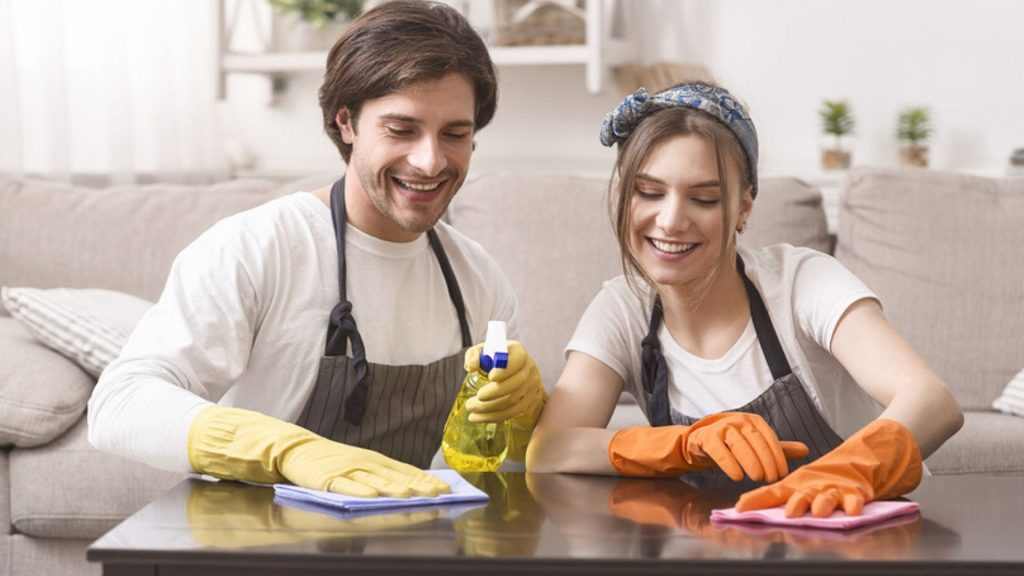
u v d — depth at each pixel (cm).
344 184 174
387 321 171
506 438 160
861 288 163
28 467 223
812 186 288
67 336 238
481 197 284
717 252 158
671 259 157
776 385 166
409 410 170
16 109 330
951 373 264
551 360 266
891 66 343
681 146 154
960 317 266
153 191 290
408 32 155
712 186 155
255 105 376
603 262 273
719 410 169
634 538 112
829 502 121
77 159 346
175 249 279
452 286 179
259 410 166
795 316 168
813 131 348
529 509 126
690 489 141
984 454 229
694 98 157
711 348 171
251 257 164
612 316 177
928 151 332
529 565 103
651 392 174
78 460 223
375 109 156
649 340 174
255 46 373
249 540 109
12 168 331
